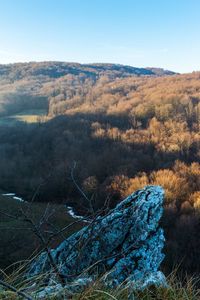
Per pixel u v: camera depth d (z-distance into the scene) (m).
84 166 68.19
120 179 57.72
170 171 62.91
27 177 63.59
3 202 47.75
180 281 3.16
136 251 4.81
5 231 16.34
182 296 2.92
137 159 73.94
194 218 42.94
